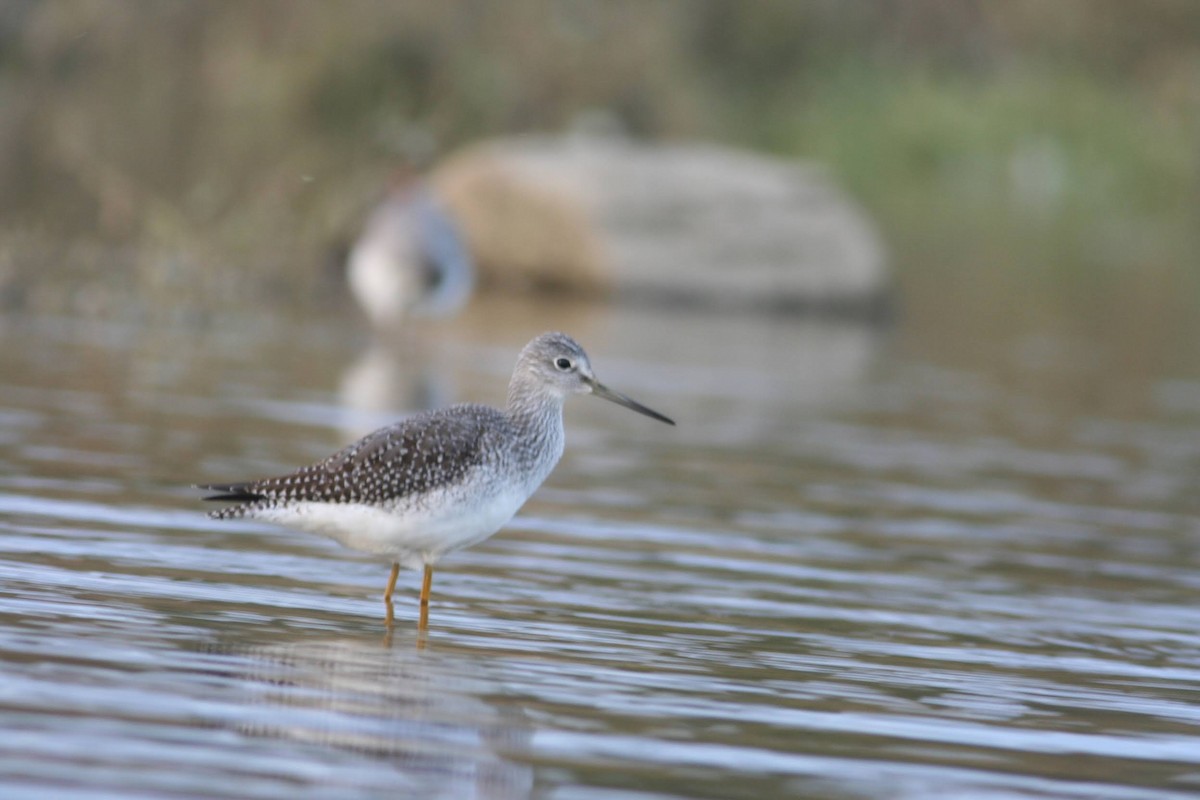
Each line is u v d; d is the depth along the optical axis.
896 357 21.31
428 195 20.47
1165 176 45.41
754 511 12.30
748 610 9.51
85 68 28.12
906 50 49.53
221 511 8.45
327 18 28.25
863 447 15.23
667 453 14.29
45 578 8.75
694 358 19.72
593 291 24.34
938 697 8.04
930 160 44.06
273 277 22.48
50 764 6.06
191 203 23.67
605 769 6.59
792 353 20.88
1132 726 7.78
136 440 12.83
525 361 9.30
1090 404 18.75
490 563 10.20
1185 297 29.84
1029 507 13.20
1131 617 10.03
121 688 6.98
